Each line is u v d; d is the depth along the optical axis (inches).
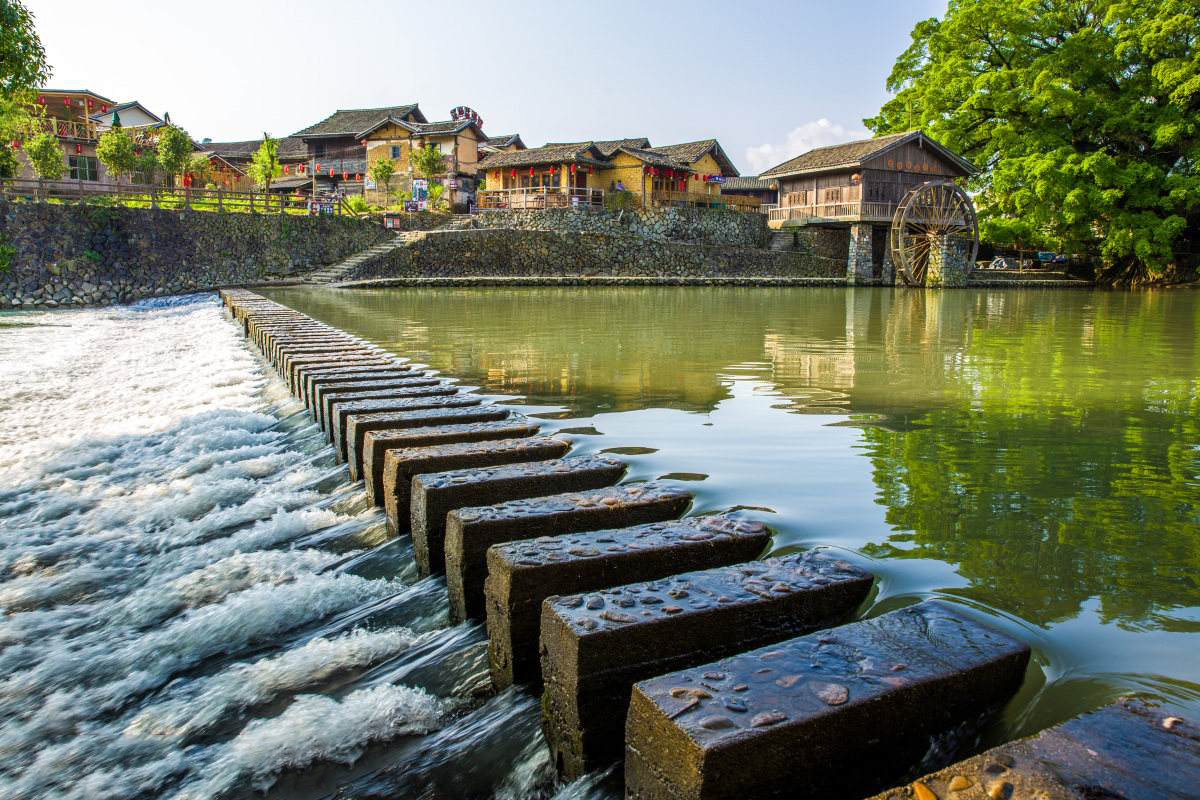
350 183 1769.2
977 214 1397.6
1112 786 60.6
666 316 635.5
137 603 155.1
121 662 134.0
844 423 222.8
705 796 65.4
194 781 103.3
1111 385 287.4
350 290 1031.6
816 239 1473.9
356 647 128.9
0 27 621.9
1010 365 343.6
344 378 282.5
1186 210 1219.9
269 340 415.2
